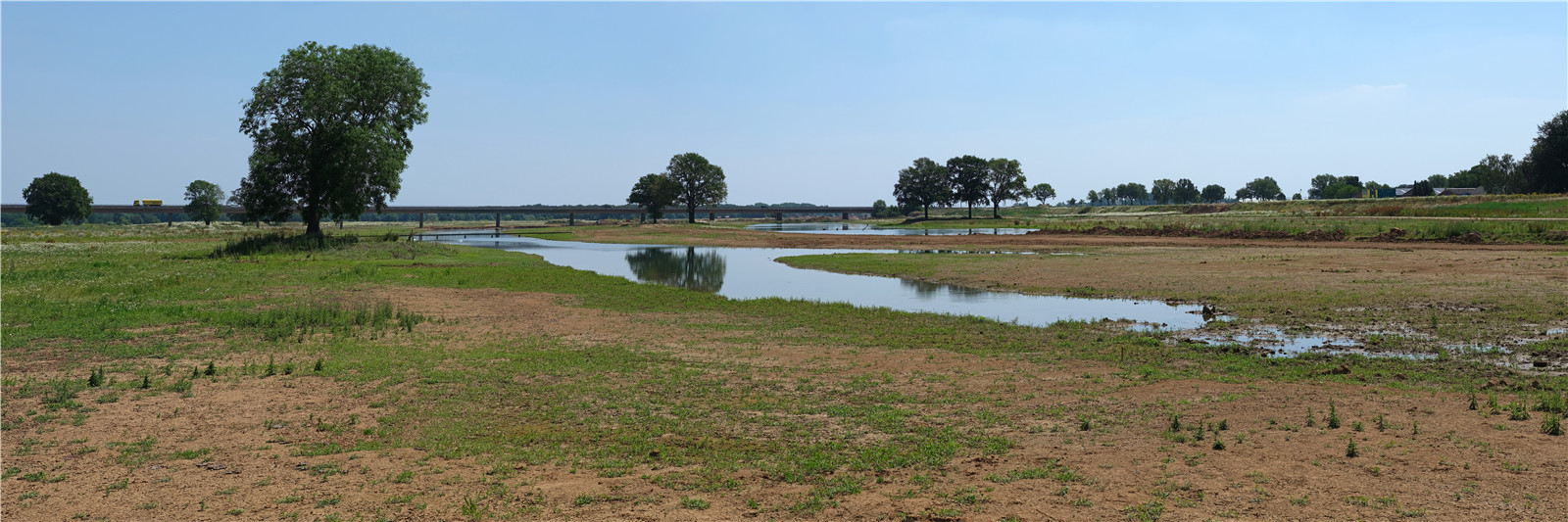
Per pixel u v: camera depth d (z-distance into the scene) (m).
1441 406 9.73
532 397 11.33
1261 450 8.18
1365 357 13.73
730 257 50.22
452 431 9.54
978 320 19.06
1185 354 14.45
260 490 7.52
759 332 17.59
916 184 139.12
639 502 7.14
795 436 9.27
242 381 12.33
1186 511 6.59
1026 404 10.61
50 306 20.00
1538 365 12.73
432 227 157.00
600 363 13.88
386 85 49.88
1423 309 19.12
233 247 43.72
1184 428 9.16
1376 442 8.27
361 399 11.23
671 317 20.06
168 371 12.95
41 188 115.31
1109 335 16.70
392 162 48.28
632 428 9.67
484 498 7.26
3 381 12.12
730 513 6.86
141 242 59.06
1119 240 51.31
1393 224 51.19
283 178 47.69
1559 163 90.31
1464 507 6.43
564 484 7.65
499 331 17.89
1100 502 6.87
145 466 8.22
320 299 23.17
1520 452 7.70
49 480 7.77
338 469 8.13
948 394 11.37
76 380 12.20
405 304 22.73
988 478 7.64
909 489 7.39
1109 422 9.51
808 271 37.09
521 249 61.62
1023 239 56.09
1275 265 30.58
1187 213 118.94
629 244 69.69
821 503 7.04
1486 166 120.62
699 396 11.39
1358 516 6.35
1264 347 15.45
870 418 9.98
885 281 31.55
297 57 47.72
